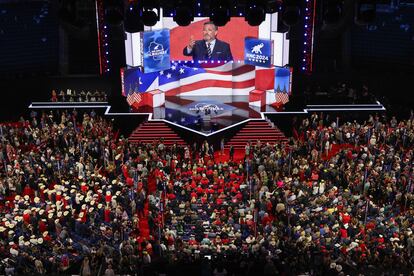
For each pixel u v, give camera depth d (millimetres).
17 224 32062
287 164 38656
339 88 48719
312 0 45750
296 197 34469
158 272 27062
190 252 27906
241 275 26266
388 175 36500
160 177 36562
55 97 47469
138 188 35125
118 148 40062
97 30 46906
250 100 47781
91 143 40062
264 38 46344
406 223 31359
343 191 35500
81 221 32031
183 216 33344
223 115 46312
